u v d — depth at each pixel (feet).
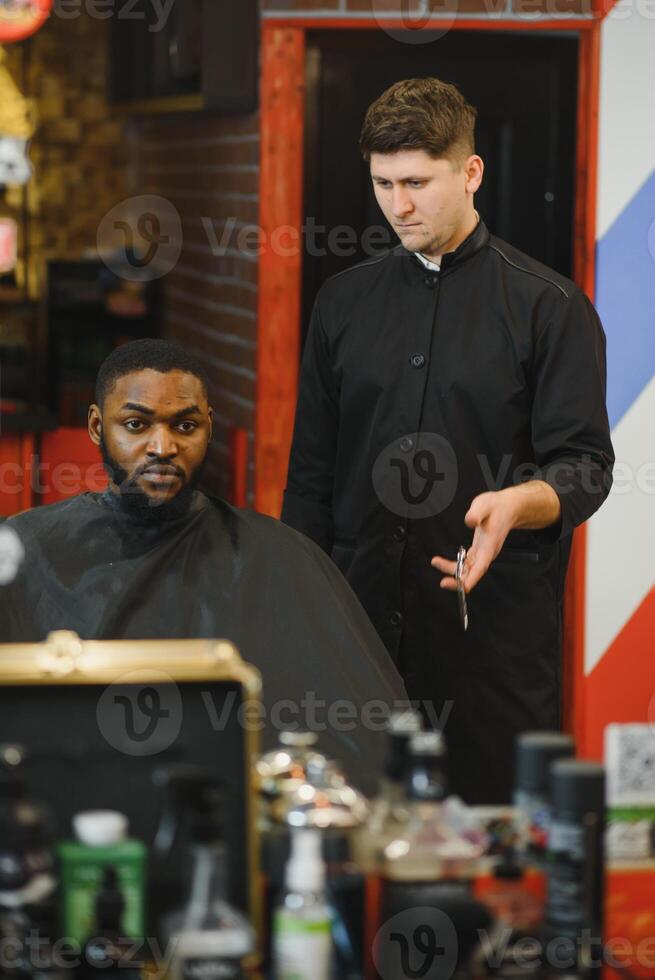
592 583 36.86
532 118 38.04
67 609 20.89
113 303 57.93
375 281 27.35
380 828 14.74
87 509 21.68
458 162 25.26
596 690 37.17
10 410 46.55
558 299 26.08
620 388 36.52
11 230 61.52
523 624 26.76
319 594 21.43
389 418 26.91
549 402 25.95
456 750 27.17
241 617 21.09
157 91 48.01
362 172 37.96
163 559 21.34
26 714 15.10
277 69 37.01
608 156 36.24
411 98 24.91
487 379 26.27
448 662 27.02
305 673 20.68
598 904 14.42
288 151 37.37
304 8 36.68
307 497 28.25
